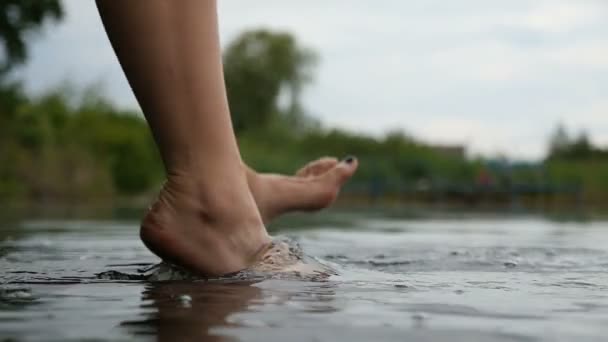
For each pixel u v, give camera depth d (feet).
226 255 5.59
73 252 8.36
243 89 106.73
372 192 42.04
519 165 40.98
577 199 39.47
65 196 39.04
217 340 2.90
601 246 10.07
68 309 3.67
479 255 8.26
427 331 3.15
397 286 4.91
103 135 47.73
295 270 5.68
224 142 5.65
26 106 41.91
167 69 5.33
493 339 3.01
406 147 59.88
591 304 4.08
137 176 49.19
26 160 37.91
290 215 24.16
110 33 5.32
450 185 40.75
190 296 4.23
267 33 108.37
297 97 106.01
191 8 5.37
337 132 62.18
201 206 5.55
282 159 50.96
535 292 4.64
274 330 3.11
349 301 4.08
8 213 22.40
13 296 4.19
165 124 5.48
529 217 22.97
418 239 11.72
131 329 3.11
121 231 13.16
